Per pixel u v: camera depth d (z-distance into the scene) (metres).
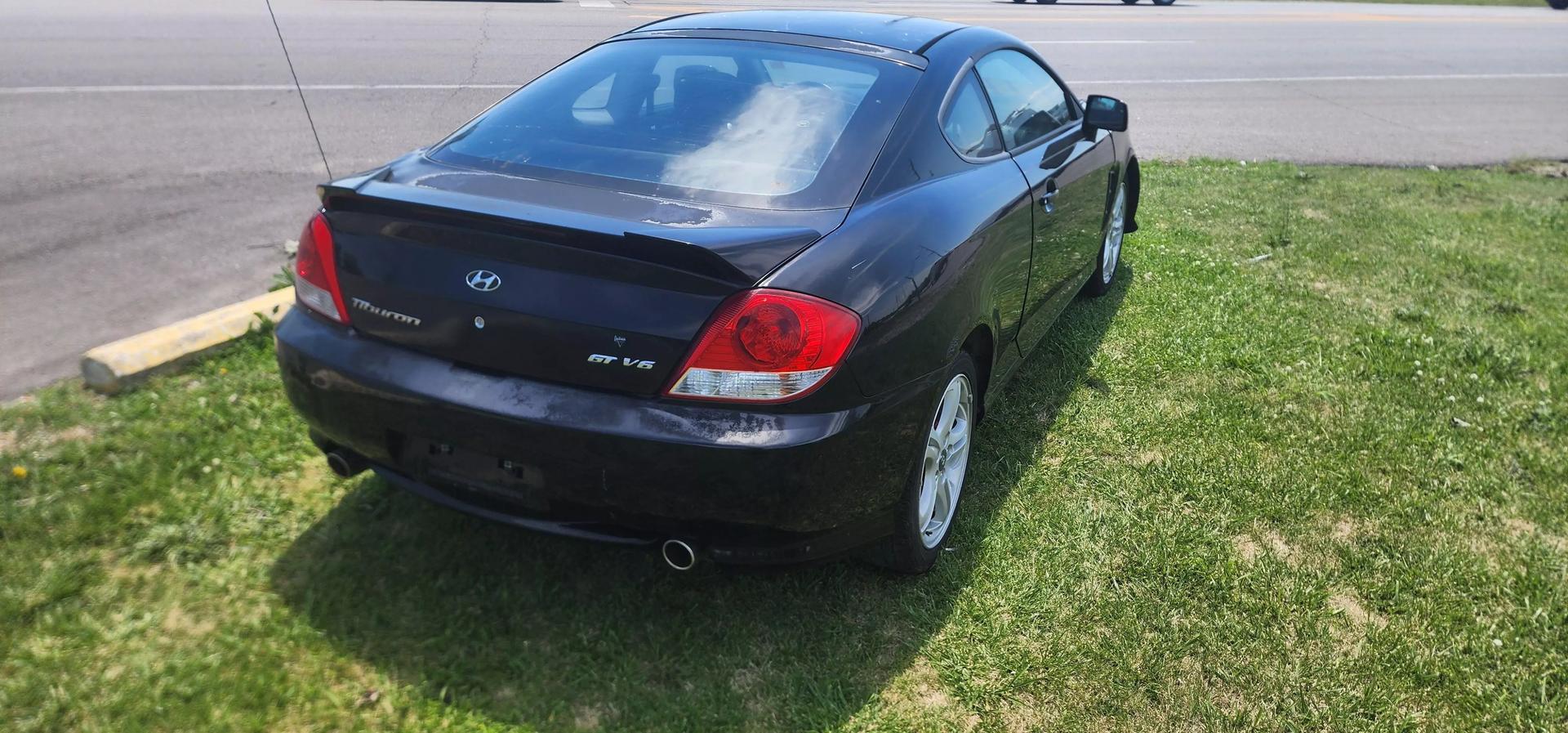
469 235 2.22
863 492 2.38
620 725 2.27
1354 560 3.02
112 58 9.09
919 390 2.48
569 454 2.17
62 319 3.95
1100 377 4.18
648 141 2.68
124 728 2.13
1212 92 12.09
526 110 2.90
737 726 2.29
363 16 12.59
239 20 11.69
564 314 2.15
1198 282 5.39
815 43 3.15
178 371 3.54
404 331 2.32
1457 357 4.52
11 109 7.19
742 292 2.13
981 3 20.61
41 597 2.46
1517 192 8.00
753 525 2.23
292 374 2.48
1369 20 22.22
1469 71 15.02
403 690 2.30
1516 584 2.94
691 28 3.29
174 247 4.79
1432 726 2.41
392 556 2.73
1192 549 3.02
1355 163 8.91
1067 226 3.88
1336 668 2.57
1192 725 2.37
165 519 2.79
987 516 3.15
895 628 2.62
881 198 2.59
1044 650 2.58
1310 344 4.59
